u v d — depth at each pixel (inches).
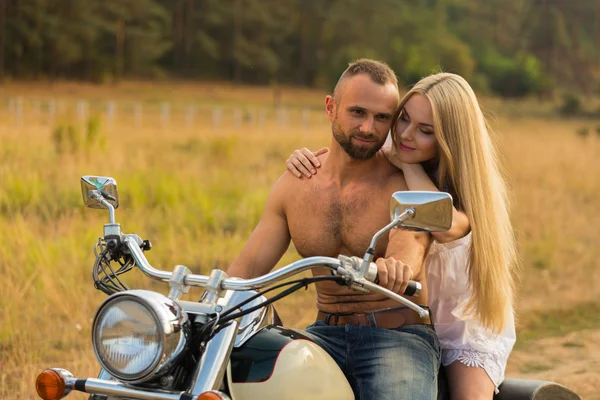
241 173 912.9
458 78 196.2
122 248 170.1
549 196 801.6
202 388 142.2
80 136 898.1
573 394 203.0
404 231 182.1
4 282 406.9
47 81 5019.7
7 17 5012.3
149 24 5659.5
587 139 1818.4
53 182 701.9
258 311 159.6
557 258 568.1
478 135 193.9
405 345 179.5
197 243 525.0
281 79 6407.5
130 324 139.9
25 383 302.5
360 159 185.6
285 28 6358.3
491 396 203.8
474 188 191.3
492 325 193.9
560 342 411.2
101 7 5442.9
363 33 6432.1
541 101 6525.6
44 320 373.4
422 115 191.3
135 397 143.3
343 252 192.4
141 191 685.9
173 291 154.6
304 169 196.7
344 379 163.9
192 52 6122.1
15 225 508.1
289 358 155.5
